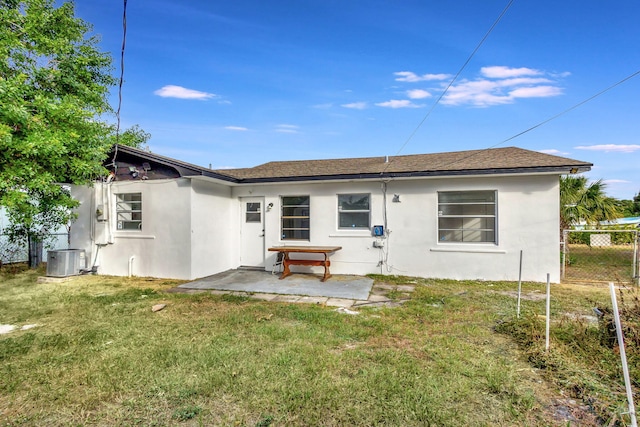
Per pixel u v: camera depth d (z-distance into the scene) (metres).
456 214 8.41
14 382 3.03
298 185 9.41
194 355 3.56
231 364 3.34
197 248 8.36
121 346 3.86
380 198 8.84
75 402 2.71
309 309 5.46
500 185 7.98
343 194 9.12
